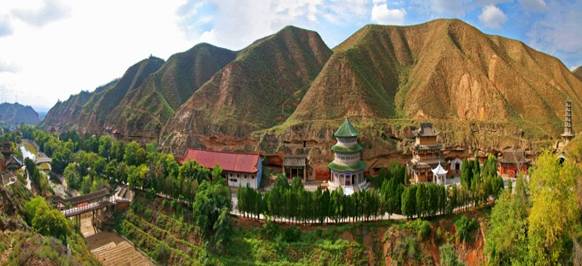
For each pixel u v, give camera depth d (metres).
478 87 138.62
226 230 79.25
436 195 78.25
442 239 75.31
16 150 151.88
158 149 142.75
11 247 50.59
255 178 105.94
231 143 131.50
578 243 54.22
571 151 85.44
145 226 93.00
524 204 61.00
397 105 143.75
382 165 116.25
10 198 65.50
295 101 151.75
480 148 122.19
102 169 122.38
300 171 112.19
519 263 58.22
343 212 78.56
